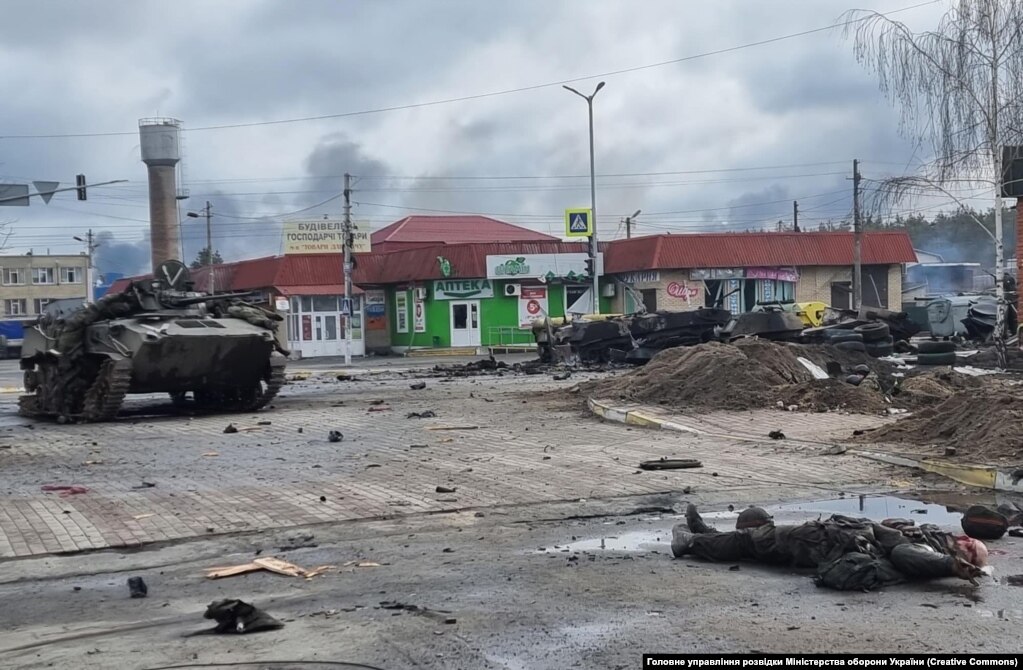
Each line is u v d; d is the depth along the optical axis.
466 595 7.22
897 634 6.02
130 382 21.31
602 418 18.72
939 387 19.41
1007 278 32.53
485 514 10.27
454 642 6.12
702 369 19.92
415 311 53.94
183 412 22.97
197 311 22.94
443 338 52.78
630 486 11.62
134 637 6.50
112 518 10.45
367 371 36.69
